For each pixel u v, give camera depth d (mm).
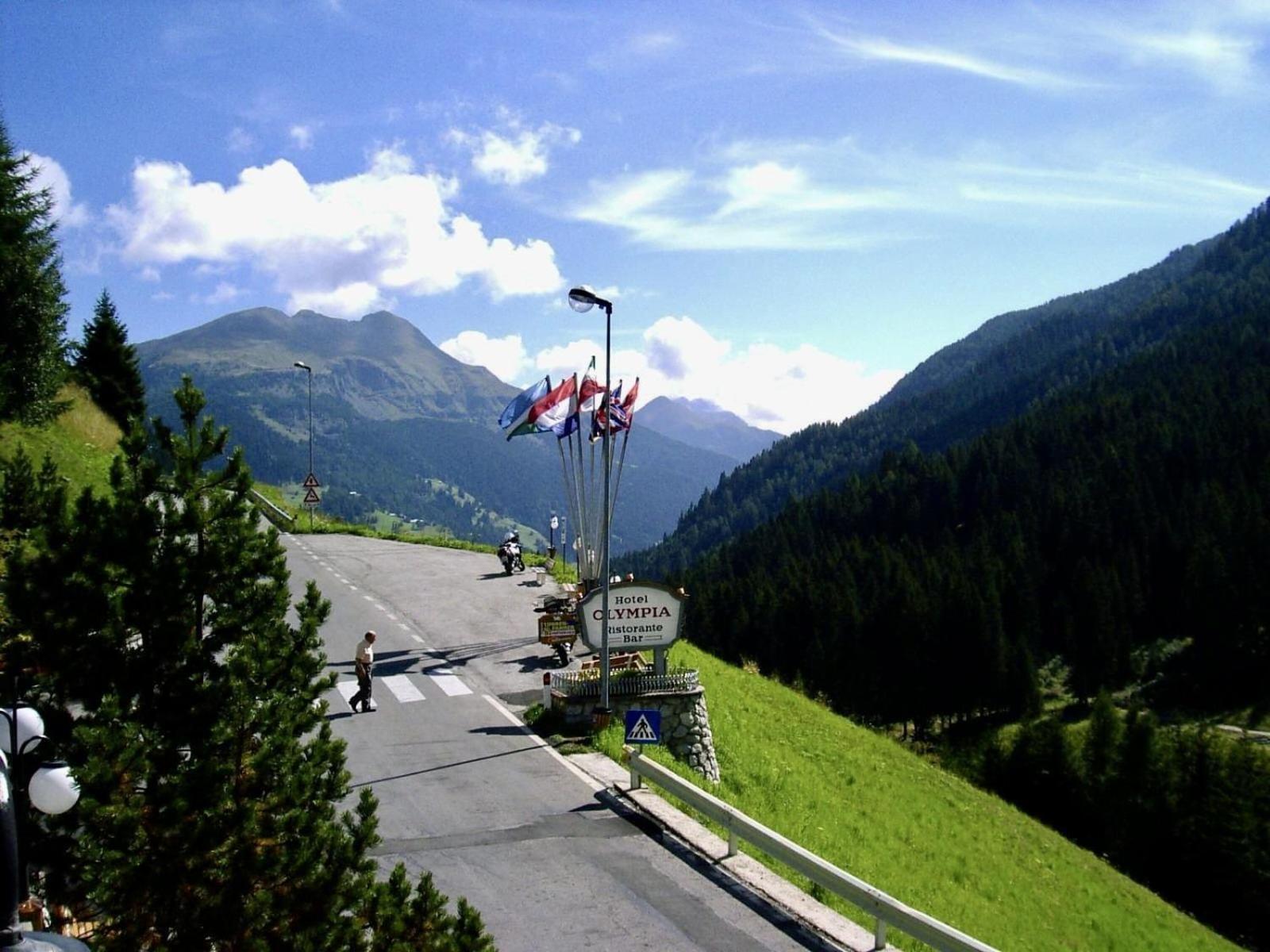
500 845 14359
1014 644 107125
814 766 27531
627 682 21516
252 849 7371
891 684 107500
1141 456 147875
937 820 27594
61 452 34812
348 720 20656
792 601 115375
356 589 34750
